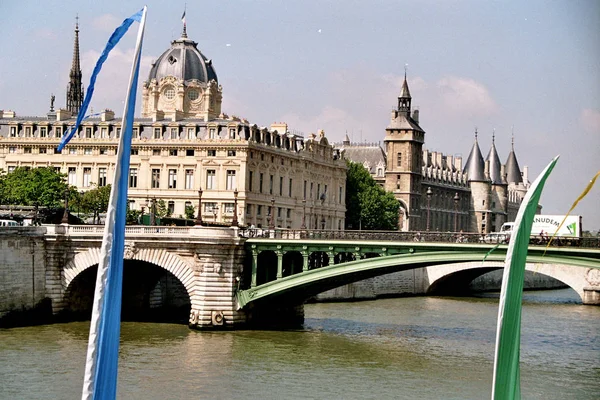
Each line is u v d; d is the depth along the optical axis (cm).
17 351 9956
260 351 10325
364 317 13825
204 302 11662
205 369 9356
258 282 12519
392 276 18075
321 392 8562
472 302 17262
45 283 12194
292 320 12838
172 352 10125
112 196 4409
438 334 12025
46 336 10900
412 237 11494
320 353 10319
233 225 11994
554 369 9800
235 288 11794
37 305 12056
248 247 11925
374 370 9519
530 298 18675
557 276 17350
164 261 11838
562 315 14962
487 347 10994
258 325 12238
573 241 10481
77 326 11738
